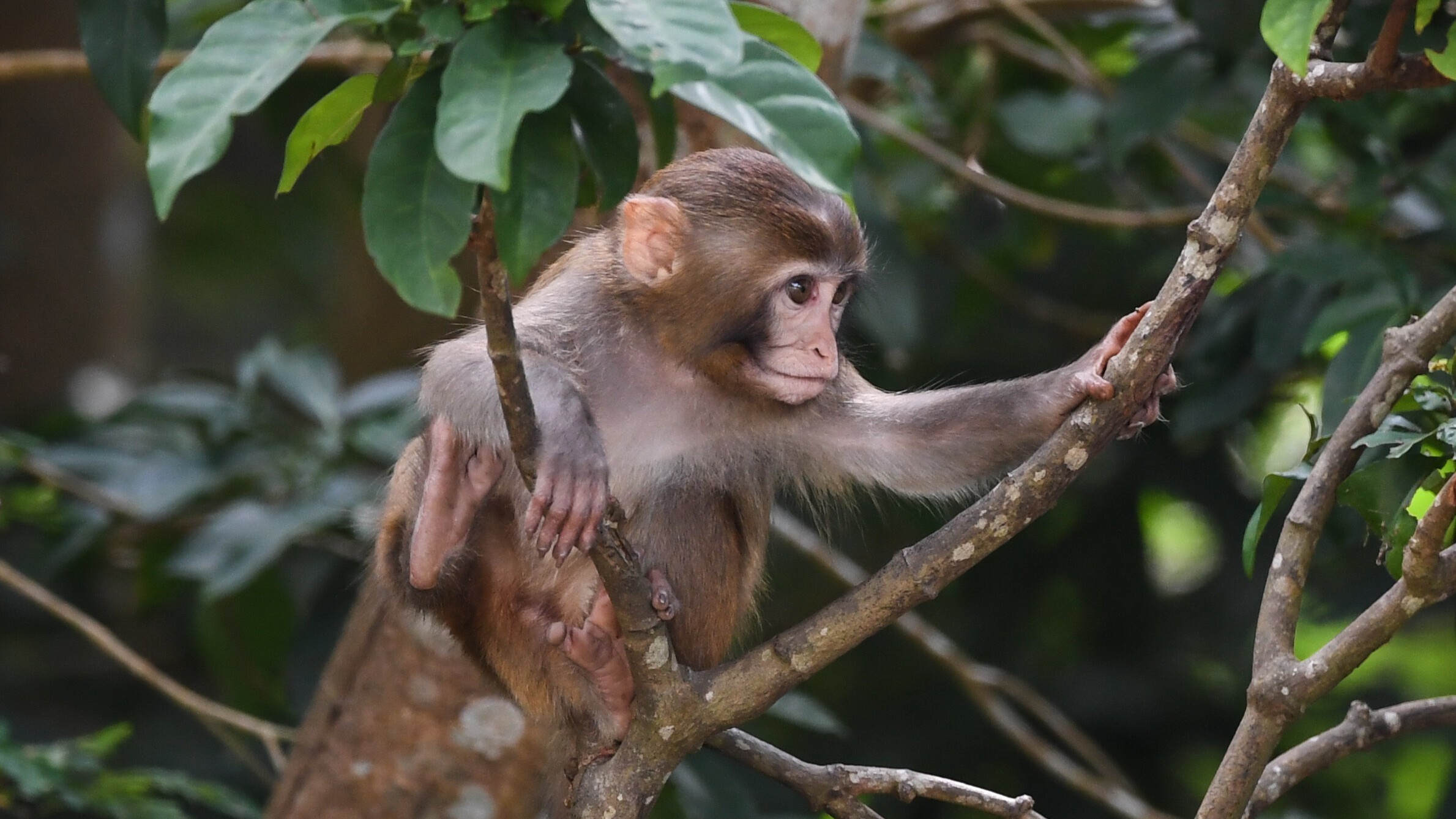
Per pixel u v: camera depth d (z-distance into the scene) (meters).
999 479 8.47
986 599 15.76
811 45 6.51
